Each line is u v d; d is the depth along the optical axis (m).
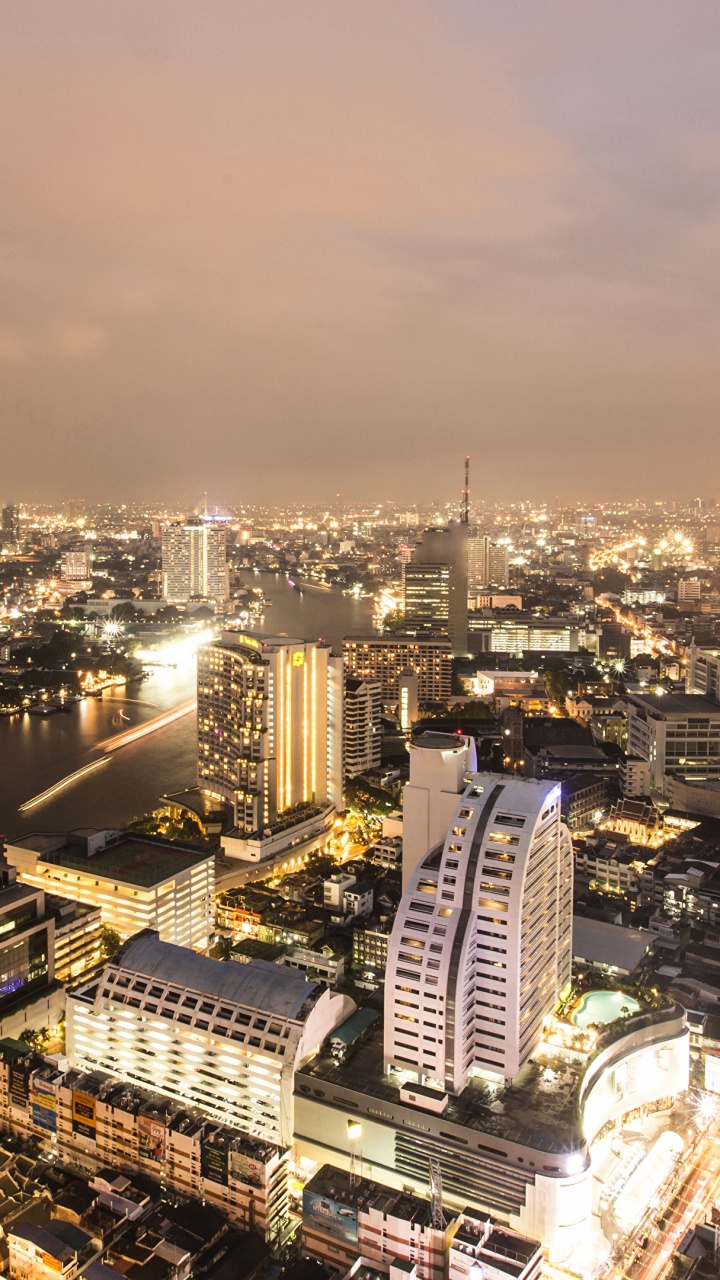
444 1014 194.50
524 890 197.50
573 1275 171.12
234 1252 173.12
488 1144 179.75
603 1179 197.62
